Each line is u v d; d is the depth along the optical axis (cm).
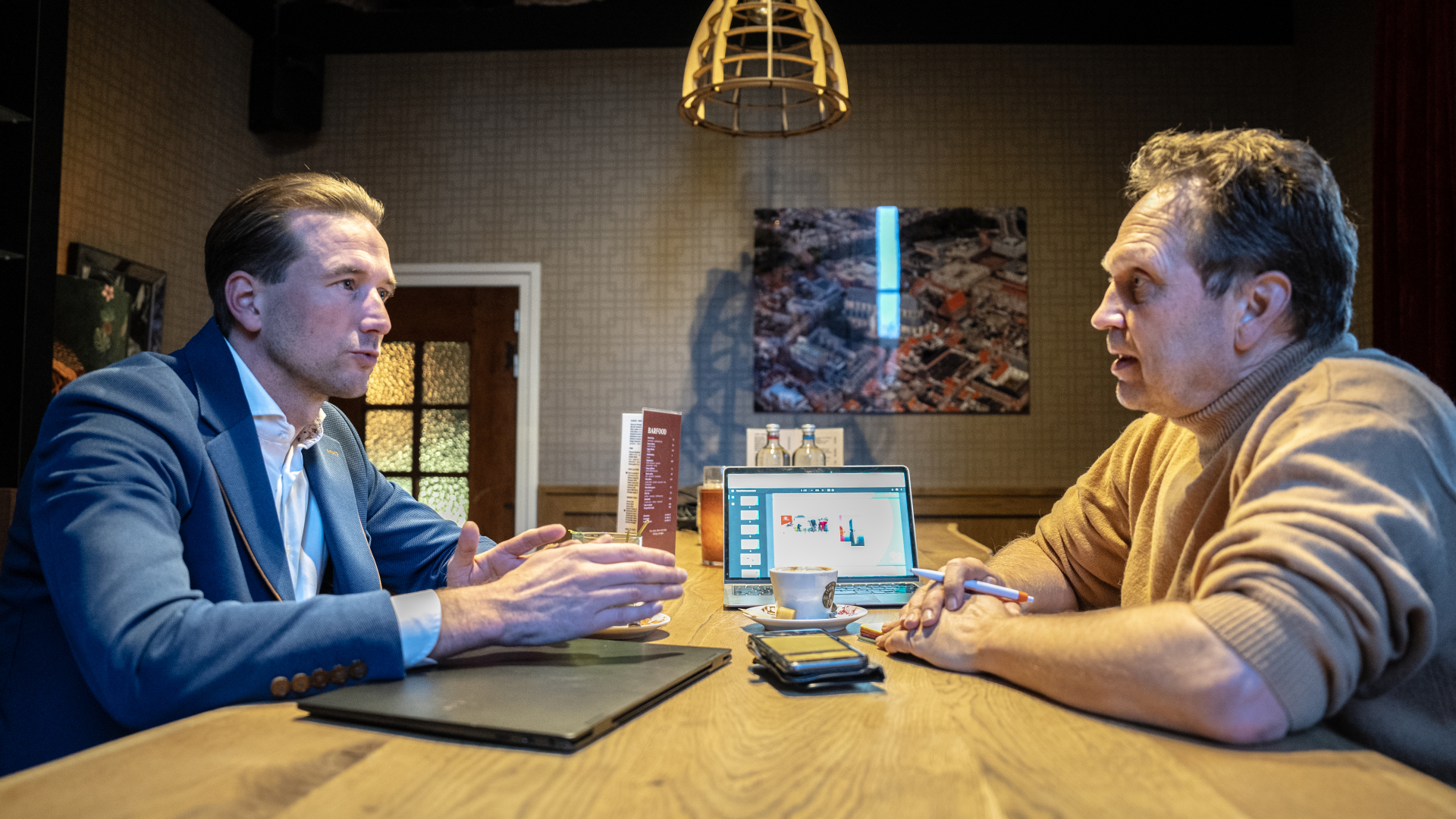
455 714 67
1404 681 71
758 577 131
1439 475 71
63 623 76
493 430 424
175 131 359
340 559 113
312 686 74
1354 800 53
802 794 54
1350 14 364
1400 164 285
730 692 79
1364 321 350
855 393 412
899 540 135
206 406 100
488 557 117
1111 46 417
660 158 424
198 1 376
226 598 92
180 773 57
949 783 56
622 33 424
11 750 86
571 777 57
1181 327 84
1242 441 85
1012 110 417
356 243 110
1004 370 409
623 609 87
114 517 79
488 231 427
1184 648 65
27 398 209
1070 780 56
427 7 419
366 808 51
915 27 416
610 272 423
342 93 432
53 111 218
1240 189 81
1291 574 65
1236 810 51
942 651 89
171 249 355
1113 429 407
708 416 416
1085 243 412
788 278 416
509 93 429
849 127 420
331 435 127
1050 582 118
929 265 414
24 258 209
